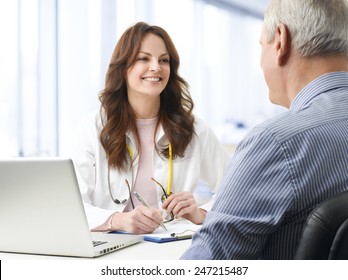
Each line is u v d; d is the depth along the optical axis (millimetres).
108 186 2459
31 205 1491
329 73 1152
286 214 1042
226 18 6828
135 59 2490
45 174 1435
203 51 6117
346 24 1142
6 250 1609
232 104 6965
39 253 1569
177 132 2545
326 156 1042
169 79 2621
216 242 1045
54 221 1493
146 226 1866
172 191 2525
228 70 6879
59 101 3898
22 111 3639
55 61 3850
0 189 1493
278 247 1083
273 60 1203
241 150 1096
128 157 2482
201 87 6062
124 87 2562
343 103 1113
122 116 2520
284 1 1166
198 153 2623
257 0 6719
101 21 4227
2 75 3498
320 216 961
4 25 3496
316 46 1132
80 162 2479
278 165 1033
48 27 3791
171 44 2584
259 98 7609
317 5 1128
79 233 1485
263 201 1033
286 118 1081
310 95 1149
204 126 2730
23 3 3609
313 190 1031
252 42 7496
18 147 3611
